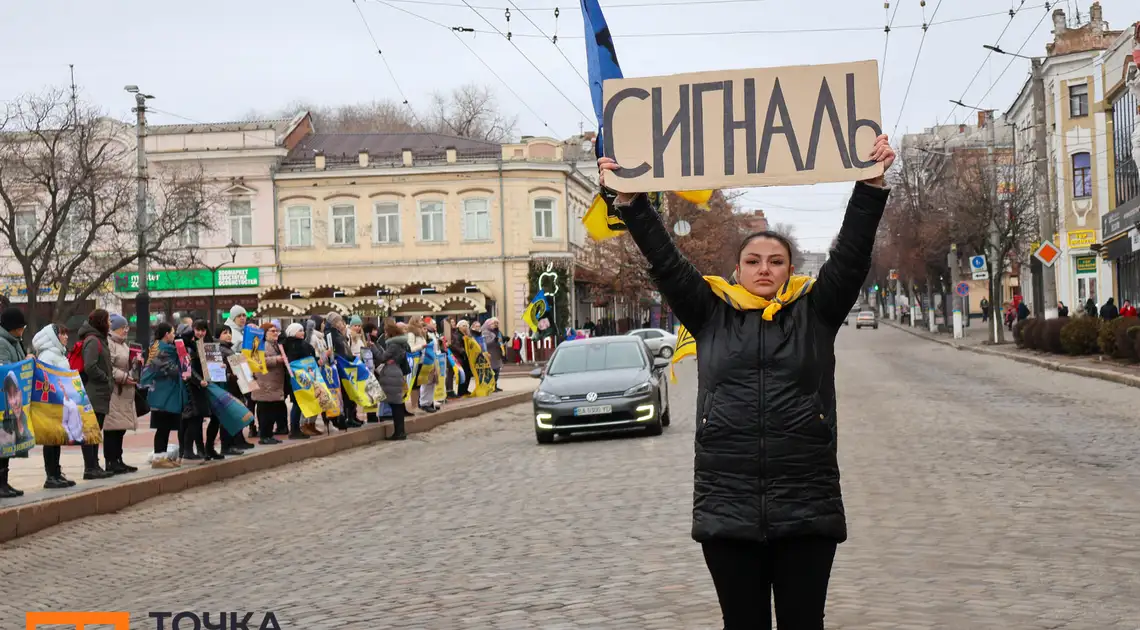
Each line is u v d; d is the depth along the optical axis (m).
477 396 30.55
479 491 12.90
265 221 55.69
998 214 50.81
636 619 6.41
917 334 76.19
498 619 6.61
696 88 4.51
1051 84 57.19
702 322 4.36
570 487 12.62
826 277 4.27
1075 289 56.75
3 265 51.09
